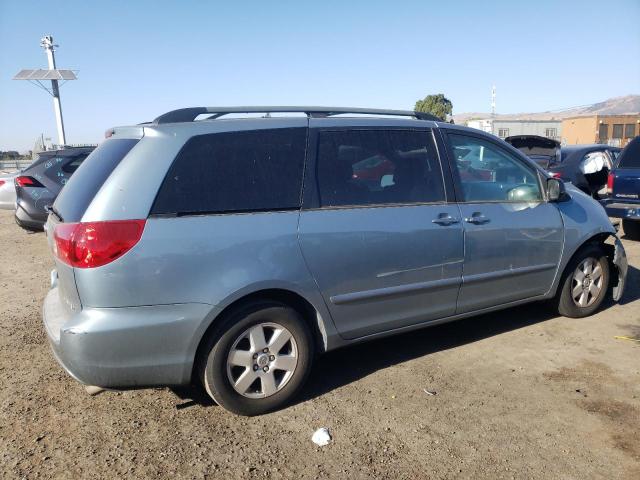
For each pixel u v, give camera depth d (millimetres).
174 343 3094
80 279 2939
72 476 2799
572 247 4738
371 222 3654
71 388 3799
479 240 4160
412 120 4105
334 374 3998
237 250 3193
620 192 8336
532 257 4512
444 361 4184
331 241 3486
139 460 2936
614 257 5086
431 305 4035
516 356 4250
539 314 5180
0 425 3295
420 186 3977
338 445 3064
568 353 4285
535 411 3410
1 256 8484
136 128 3318
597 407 3447
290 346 3453
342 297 3580
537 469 2832
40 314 5477
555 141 12070
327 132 3684
